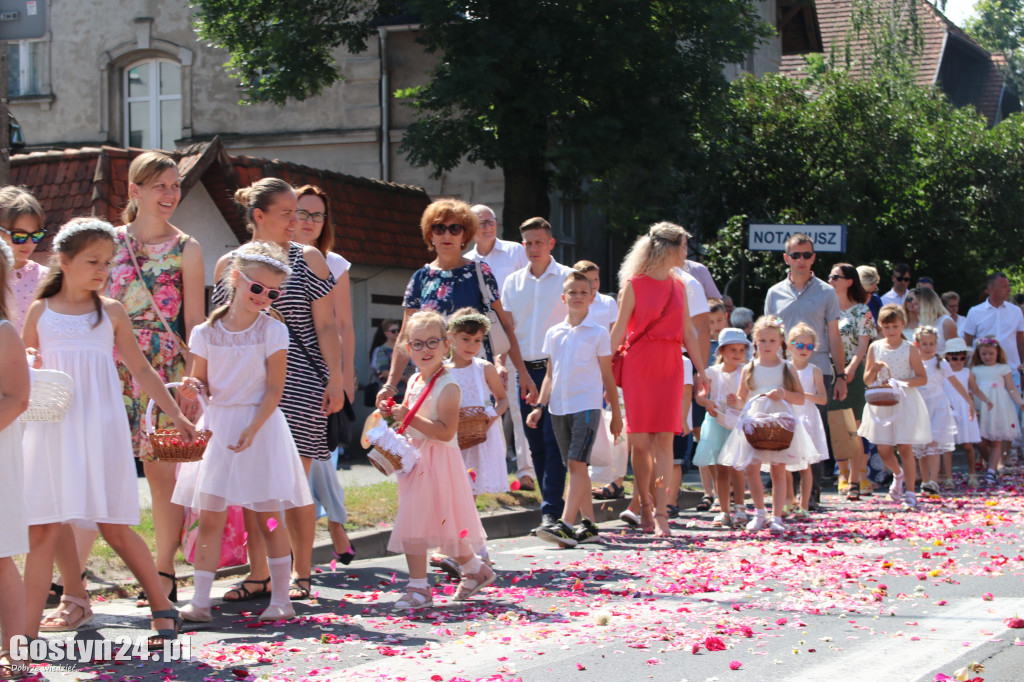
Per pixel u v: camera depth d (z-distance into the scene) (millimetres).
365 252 19453
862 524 10742
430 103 20500
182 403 6938
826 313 12500
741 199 27359
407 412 7047
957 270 28969
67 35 28578
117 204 16188
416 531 7051
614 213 21297
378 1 23578
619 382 10125
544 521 9820
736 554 9047
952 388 15273
